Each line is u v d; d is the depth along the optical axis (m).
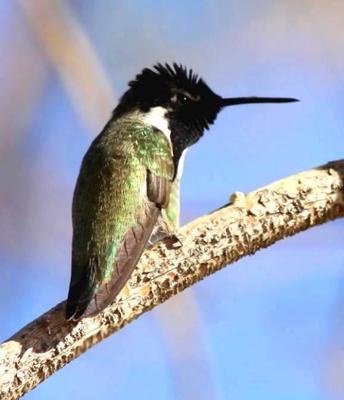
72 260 11.61
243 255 10.83
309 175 11.18
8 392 9.49
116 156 12.32
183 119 13.73
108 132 12.84
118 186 12.02
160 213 12.27
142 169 12.29
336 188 11.11
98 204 11.85
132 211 11.88
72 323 9.88
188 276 10.59
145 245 11.29
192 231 10.69
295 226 10.98
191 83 13.91
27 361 9.61
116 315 10.20
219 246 10.66
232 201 10.91
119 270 10.44
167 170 12.52
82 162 12.56
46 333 9.78
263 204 10.87
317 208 11.02
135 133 12.69
